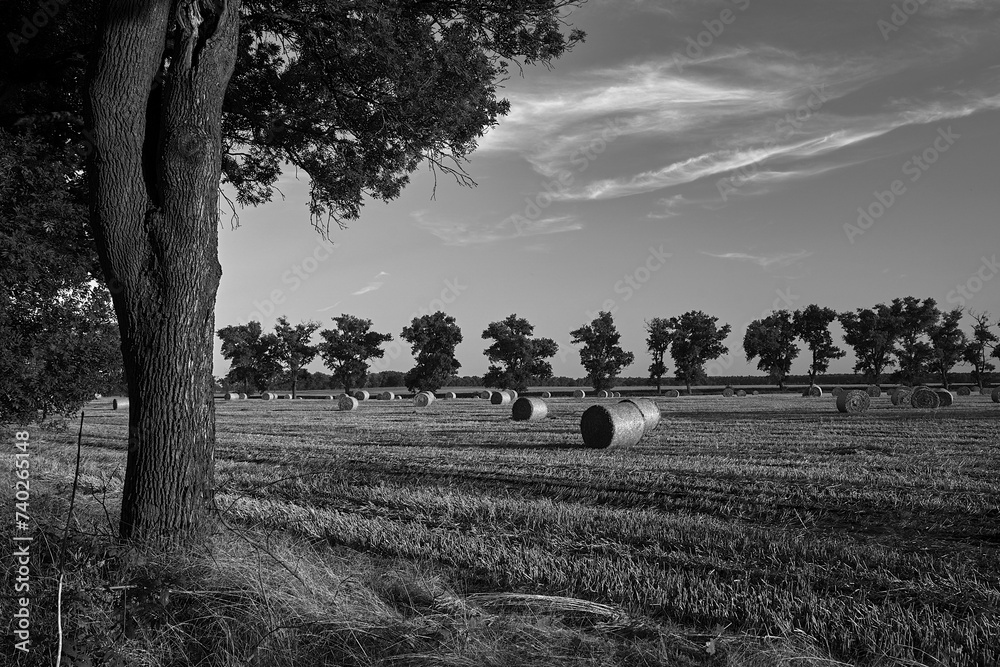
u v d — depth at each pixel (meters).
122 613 4.20
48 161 10.05
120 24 6.14
